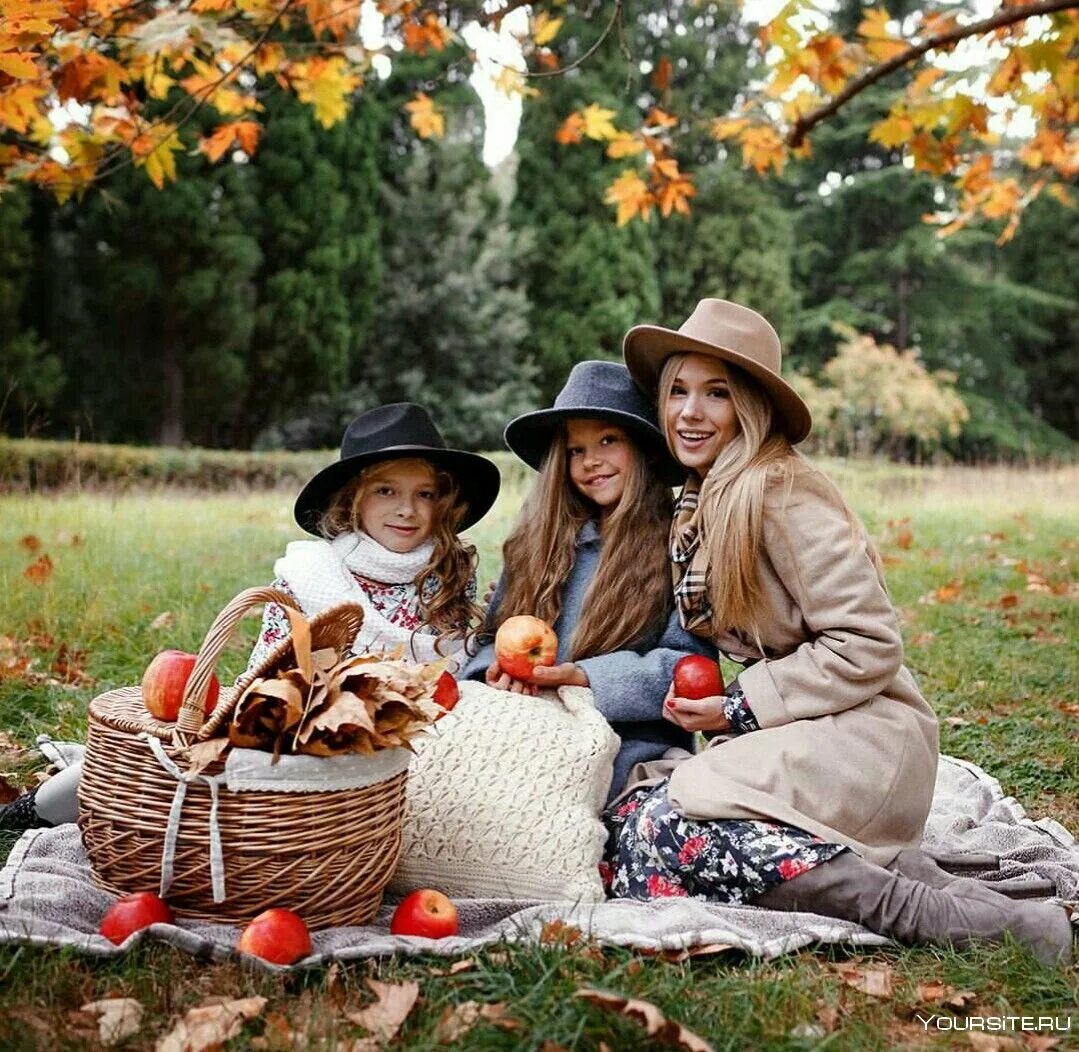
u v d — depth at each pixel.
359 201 20.27
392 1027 2.29
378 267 20.53
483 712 3.11
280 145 19.17
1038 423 27.84
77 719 4.47
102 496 11.71
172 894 2.72
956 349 28.17
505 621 3.41
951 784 4.24
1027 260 28.34
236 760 2.60
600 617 3.43
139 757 2.70
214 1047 2.20
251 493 13.45
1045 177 7.57
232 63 5.28
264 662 2.67
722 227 23.31
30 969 2.44
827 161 27.58
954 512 12.27
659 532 3.52
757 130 6.57
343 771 2.68
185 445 19.39
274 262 19.55
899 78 26.27
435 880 3.02
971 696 5.32
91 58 4.57
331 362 19.73
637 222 22.17
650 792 3.18
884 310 27.09
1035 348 29.06
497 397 21.30
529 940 2.59
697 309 3.47
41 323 19.17
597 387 3.57
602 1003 2.25
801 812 2.96
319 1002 2.37
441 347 21.25
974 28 5.27
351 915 2.80
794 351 25.72
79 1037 2.23
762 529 3.15
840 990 2.57
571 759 3.05
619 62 22.03
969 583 8.10
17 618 5.86
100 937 2.59
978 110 5.82
